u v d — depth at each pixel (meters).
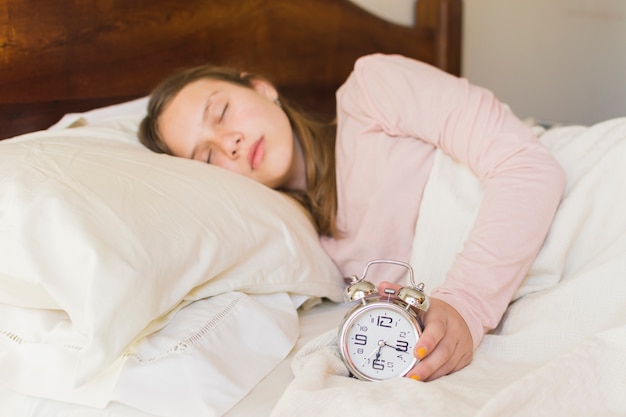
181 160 1.05
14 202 0.80
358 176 1.22
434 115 1.14
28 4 1.25
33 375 0.80
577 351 0.68
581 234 1.03
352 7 1.96
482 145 1.08
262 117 1.24
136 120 1.34
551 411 0.62
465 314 0.84
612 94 3.55
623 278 0.88
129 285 0.75
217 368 0.79
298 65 1.81
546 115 3.15
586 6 3.26
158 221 0.84
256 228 0.97
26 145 0.97
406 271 1.19
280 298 1.00
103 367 0.72
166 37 1.50
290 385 0.70
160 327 0.83
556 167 1.04
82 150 0.97
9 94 1.23
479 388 0.71
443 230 1.12
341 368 0.78
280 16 1.75
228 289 0.91
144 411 0.76
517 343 0.86
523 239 0.94
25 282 0.76
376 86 1.23
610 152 1.05
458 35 2.34
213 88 1.25
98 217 0.79
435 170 1.16
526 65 2.97
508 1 2.80
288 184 1.33
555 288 0.92
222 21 1.61
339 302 1.17
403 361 0.77
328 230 1.25
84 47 1.35
